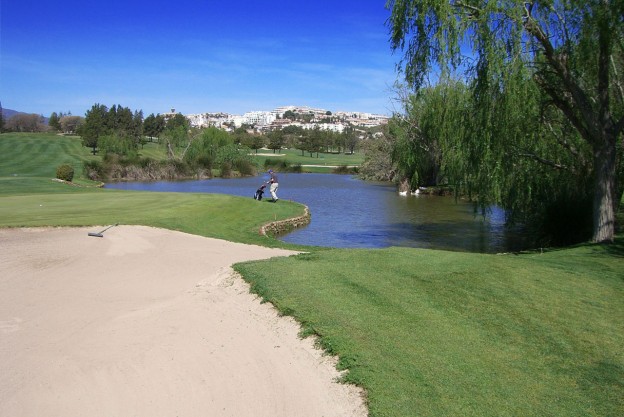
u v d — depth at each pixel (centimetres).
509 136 1466
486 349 609
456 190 2000
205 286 898
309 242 2000
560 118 1636
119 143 7825
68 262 1117
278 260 998
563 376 556
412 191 4134
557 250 1340
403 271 899
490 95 1412
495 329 665
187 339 680
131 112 10631
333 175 7138
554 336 650
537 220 1809
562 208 1678
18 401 545
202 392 554
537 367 573
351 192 4409
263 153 11212
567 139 1642
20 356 649
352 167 7931
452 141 1938
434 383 526
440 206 3350
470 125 1520
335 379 543
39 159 6850
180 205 2169
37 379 589
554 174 1684
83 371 605
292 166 7862
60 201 2233
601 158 1359
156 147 10769
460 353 594
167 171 6244
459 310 723
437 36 1406
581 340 642
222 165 6719
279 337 652
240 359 614
